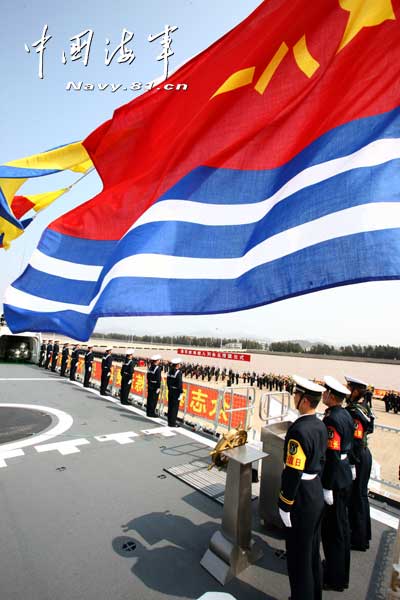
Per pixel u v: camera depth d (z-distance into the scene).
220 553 2.89
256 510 4.02
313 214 2.45
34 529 3.38
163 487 4.44
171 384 7.65
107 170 4.06
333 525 2.80
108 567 2.87
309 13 3.20
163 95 3.89
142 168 4.03
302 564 2.34
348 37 2.98
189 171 3.38
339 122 2.76
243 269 2.76
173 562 2.97
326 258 2.23
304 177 2.70
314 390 2.56
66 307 3.44
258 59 3.38
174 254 2.99
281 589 2.69
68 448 5.75
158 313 2.75
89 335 2.91
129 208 3.77
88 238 3.72
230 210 3.10
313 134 2.93
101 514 3.72
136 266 2.91
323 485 2.74
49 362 18.81
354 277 2.07
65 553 3.02
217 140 3.40
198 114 3.50
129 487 4.40
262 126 3.24
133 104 3.95
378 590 2.79
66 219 3.72
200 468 5.10
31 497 4.04
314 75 3.10
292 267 2.38
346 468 2.85
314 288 2.21
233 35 3.60
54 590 2.58
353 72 2.87
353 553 3.33
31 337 20.77
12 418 7.41
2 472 4.71
